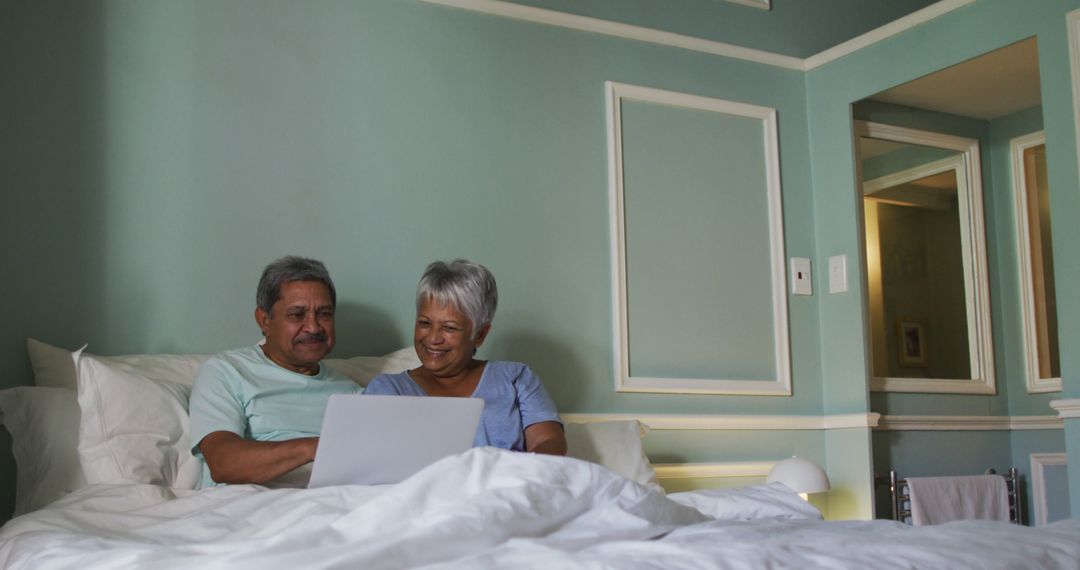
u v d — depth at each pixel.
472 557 1.05
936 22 3.20
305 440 2.04
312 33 2.81
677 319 3.27
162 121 2.60
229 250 2.63
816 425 3.44
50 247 2.46
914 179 3.61
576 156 3.16
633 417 3.12
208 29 2.68
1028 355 3.61
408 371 2.46
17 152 2.45
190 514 1.75
